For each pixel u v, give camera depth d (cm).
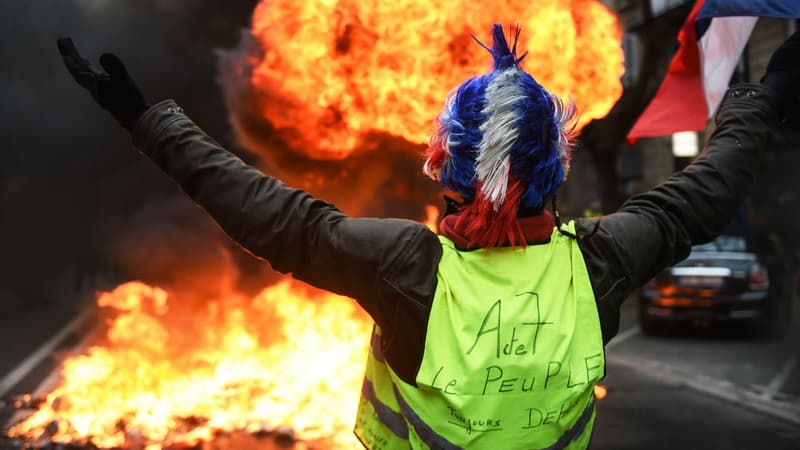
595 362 235
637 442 974
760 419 1092
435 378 225
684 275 1777
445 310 228
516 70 232
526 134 224
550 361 227
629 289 246
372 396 247
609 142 2111
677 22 1958
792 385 1304
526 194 231
